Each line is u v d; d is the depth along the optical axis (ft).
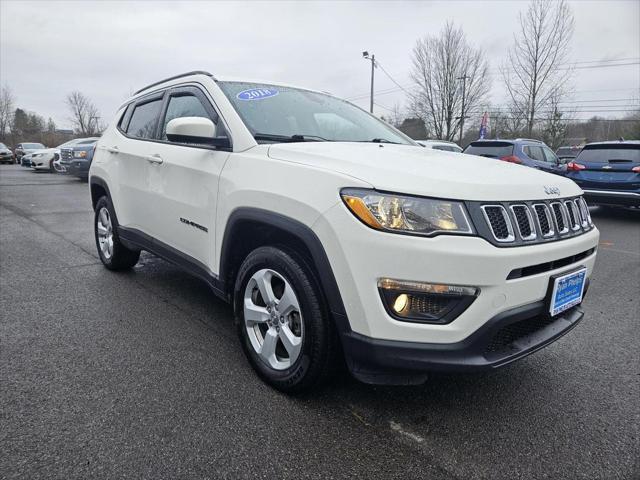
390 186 6.46
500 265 6.32
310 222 6.95
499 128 100.63
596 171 30.40
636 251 21.33
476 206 6.44
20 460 6.19
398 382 6.89
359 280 6.50
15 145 205.36
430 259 6.16
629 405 8.12
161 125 11.87
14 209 30.12
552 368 9.45
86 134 221.87
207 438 6.79
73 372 8.54
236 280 8.90
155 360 9.10
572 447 6.92
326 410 7.59
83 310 11.66
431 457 6.59
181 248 10.68
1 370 8.53
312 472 6.21
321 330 7.21
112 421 7.09
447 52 102.22
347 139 10.44
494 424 7.42
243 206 8.11
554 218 7.39
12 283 13.73
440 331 6.34
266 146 8.43
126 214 13.09
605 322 12.16
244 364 9.04
